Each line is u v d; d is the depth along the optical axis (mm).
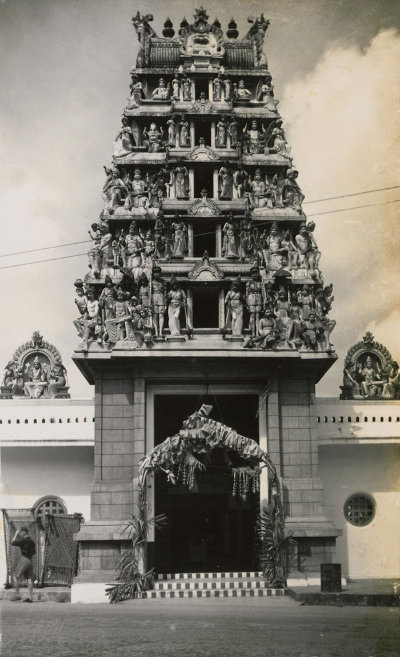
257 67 44688
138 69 43750
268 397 37750
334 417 42750
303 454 37688
